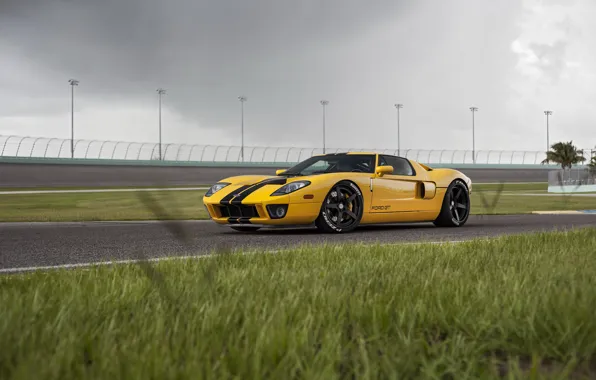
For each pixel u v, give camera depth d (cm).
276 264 300
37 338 147
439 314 177
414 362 133
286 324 163
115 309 192
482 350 149
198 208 1360
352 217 661
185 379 117
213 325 160
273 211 613
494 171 6191
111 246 496
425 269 280
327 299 196
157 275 197
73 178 3966
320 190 628
